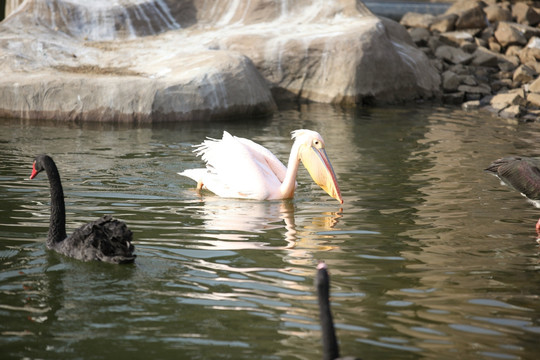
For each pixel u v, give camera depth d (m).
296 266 6.99
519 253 7.54
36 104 15.45
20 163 11.20
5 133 13.71
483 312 5.95
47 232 7.89
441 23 24.39
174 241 7.71
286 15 20.73
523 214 9.04
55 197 7.40
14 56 16.72
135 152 12.25
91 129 14.45
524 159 8.84
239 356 5.07
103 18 19.39
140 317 5.70
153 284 6.41
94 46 18.36
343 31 19.31
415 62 20.38
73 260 6.99
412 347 5.25
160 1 20.30
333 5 20.72
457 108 18.62
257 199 9.73
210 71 16.25
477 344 5.33
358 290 6.40
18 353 5.07
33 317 5.66
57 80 15.52
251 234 8.08
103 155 11.94
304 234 8.10
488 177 10.91
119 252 6.87
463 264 7.16
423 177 10.88
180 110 15.62
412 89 20.00
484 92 20.31
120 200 9.34
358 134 14.39
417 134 14.49
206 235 7.97
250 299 6.11
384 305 6.05
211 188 9.98
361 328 5.57
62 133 13.88
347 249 7.59
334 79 18.77
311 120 16.14
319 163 9.54
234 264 7.02
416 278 6.74
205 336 5.38
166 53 18.03
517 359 5.09
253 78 16.94
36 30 18.45
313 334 5.45
